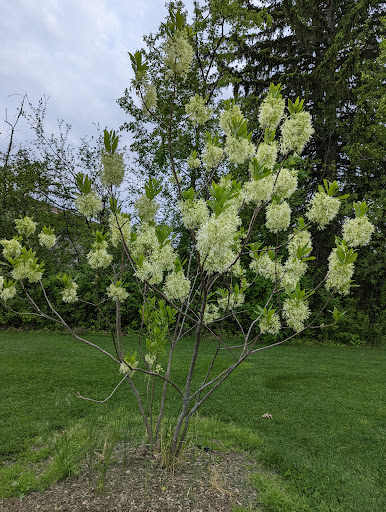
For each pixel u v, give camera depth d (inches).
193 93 417.4
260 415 165.0
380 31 449.4
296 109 88.7
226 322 388.8
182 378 214.4
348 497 103.1
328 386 213.0
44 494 95.3
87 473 103.7
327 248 452.8
